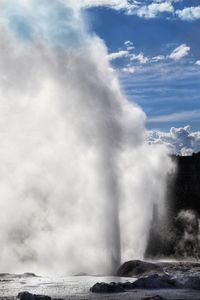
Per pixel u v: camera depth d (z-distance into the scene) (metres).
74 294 44.44
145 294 43.88
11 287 49.12
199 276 49.03
